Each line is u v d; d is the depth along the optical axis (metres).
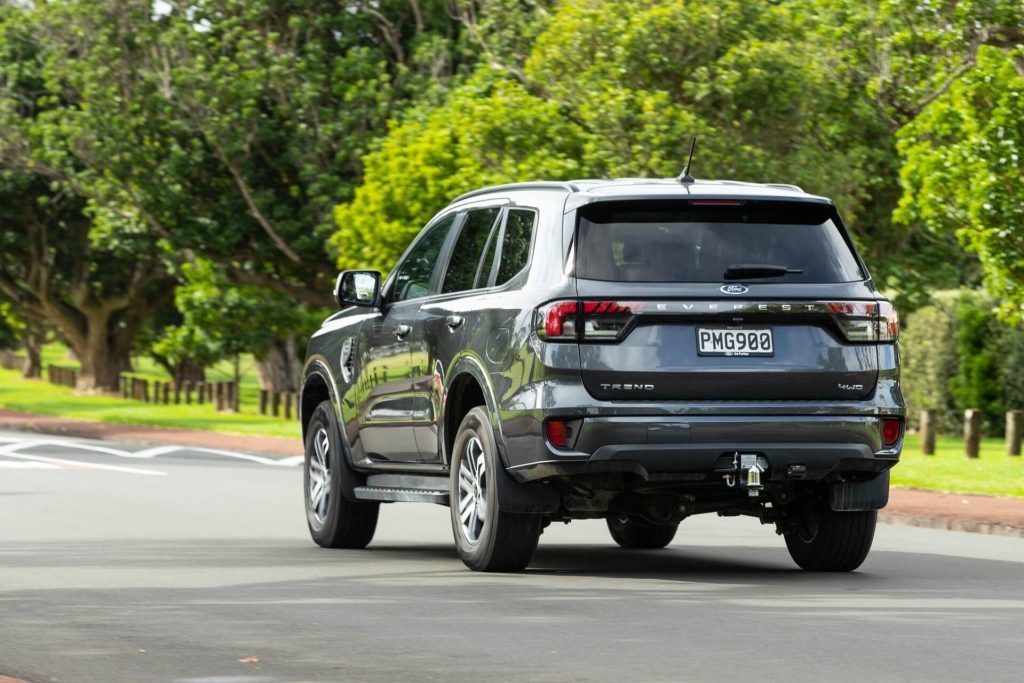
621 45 68.69
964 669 16.58
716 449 22.86
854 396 23.44
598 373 22.77
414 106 95.75
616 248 23.17
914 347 86.31
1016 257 49.72
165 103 99.81
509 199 25.31
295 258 103.75
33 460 59.34
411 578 24.41
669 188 23.81
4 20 120.12
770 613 20.62
